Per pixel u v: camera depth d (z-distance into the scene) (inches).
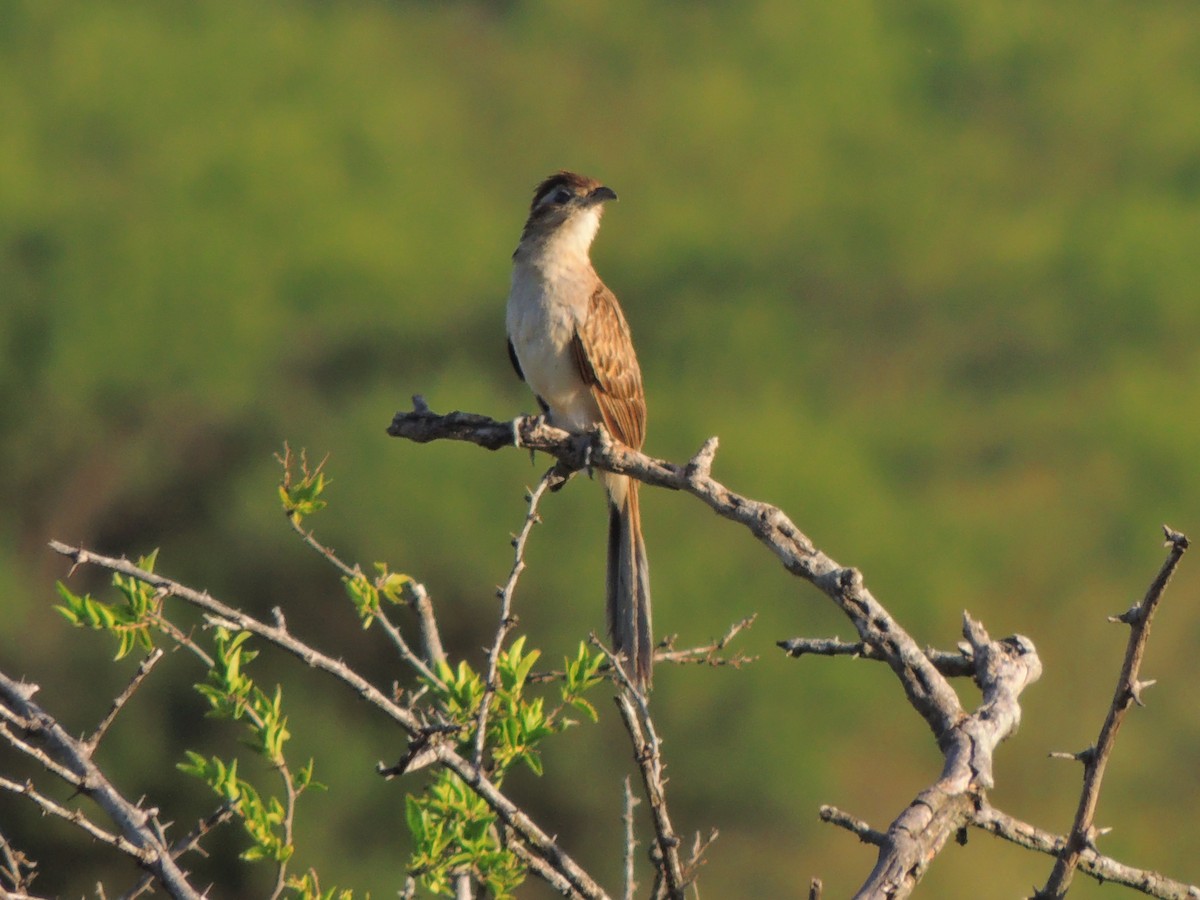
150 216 1032.2
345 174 1125.1
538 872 161.2
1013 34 1360.7
